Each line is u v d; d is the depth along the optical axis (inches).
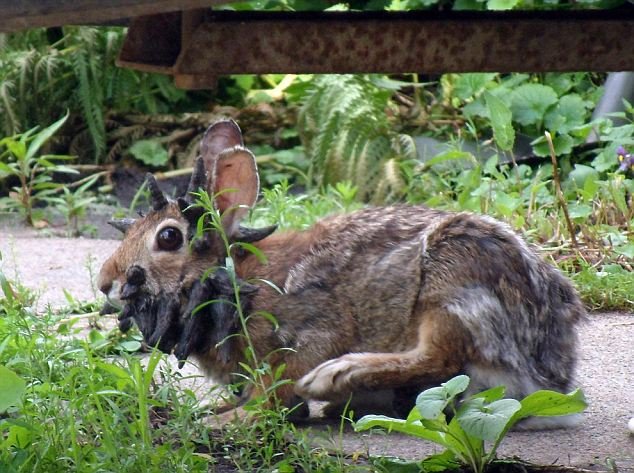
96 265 459.2
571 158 560.4
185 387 300.0
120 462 219.5
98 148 644.7
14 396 214.8
